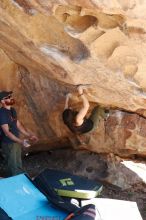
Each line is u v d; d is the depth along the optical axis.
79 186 5.11
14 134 6.34
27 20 4.89
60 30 5.01
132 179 7.16
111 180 7.11
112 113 7.00
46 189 5.01
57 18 4.79
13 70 6.55
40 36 5.11
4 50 6.23
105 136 7.15
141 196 7.01
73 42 5.13
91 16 4.79
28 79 6.62
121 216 4.95
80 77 5.82
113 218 4.88
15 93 6.77
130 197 6.95
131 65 5.42
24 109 6.94
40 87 6.64
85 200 5.11
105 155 7.43
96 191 5.10
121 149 7.27
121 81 5.65
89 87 6.10
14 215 4.60
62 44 5.19
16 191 4.97
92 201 5.16
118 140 7.12
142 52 5.15
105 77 5.66
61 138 7.39
